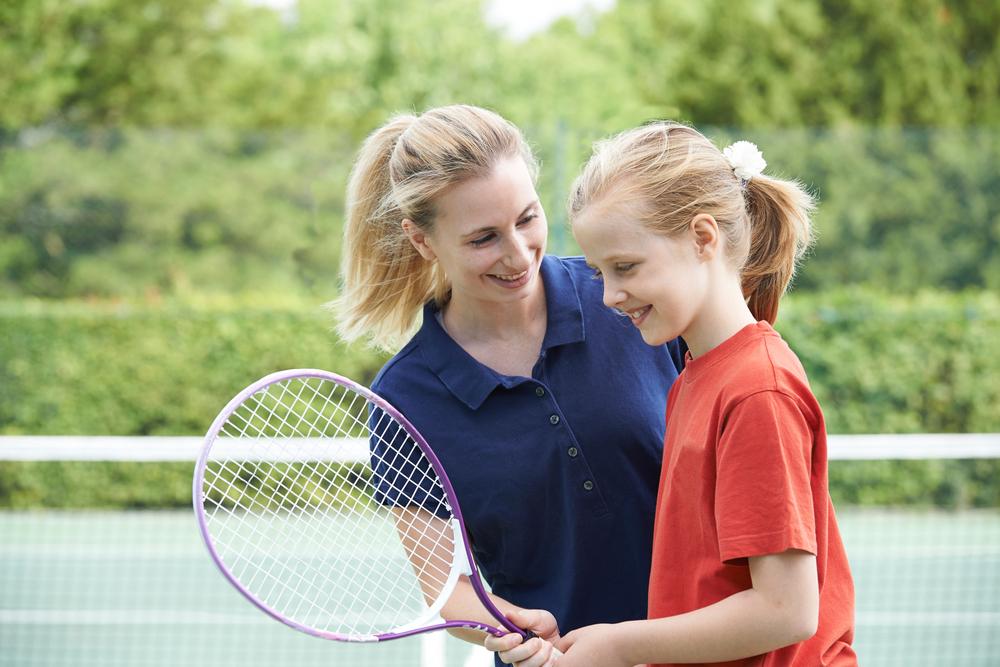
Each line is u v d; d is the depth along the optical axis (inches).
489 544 111.6
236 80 677.3
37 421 459.2
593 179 96.3
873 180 489.1
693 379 97.1
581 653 96.4
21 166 484.7
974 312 455.8
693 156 95.6
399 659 277.0
